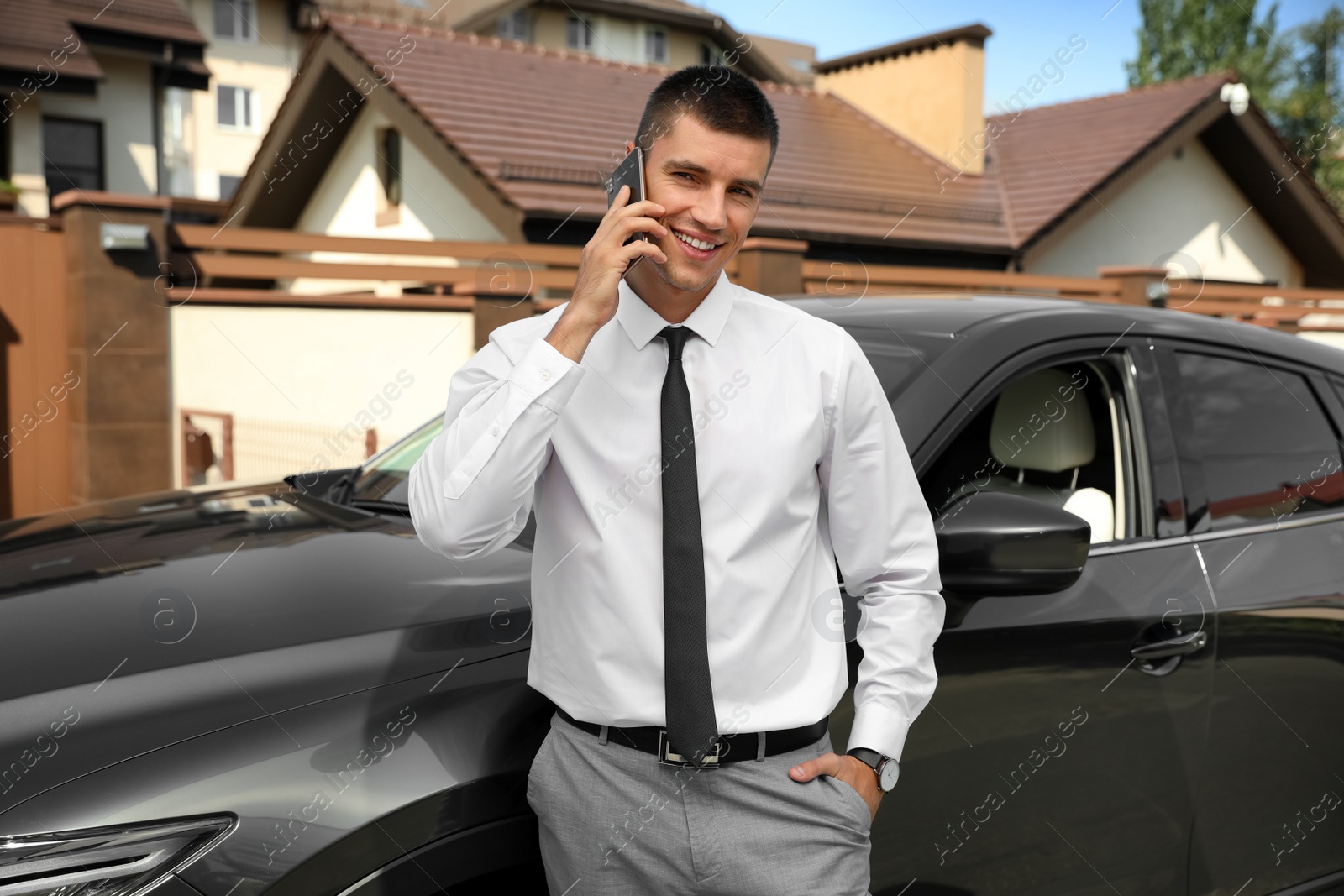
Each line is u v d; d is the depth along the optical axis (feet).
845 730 5.76
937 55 46.60
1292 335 9.25
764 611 4.78
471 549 4.68
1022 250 39.93
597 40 77.87
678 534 4.63
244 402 22.40
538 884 5.50
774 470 4.79
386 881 4.79
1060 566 5.91
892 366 6.91
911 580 5.24
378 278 24.13
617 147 36.99
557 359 4.41
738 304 5.01
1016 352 7.04
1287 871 7.98
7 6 49.44
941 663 6.18
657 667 4.68
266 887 4.47
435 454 4.62
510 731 5.21
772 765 4.80
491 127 35.12
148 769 4.52
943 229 38.96
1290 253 52.44
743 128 4.58
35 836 4.27
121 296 21.04
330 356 23.39
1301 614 7.76
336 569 6.34
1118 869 7.00
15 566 6.71
